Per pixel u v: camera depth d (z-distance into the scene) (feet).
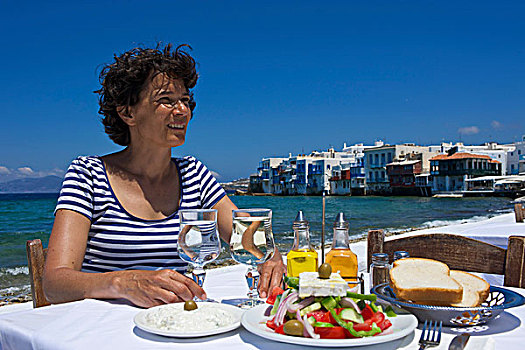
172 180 6.64
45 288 5.01
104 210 5.87
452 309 3.75
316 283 3.41
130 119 6.06
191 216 4.60
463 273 4.66
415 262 4.74
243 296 5.18
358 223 86.12
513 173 237.04
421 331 3.82
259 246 4.65
